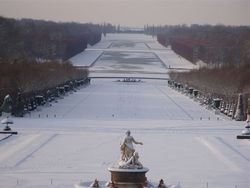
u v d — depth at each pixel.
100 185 158.62
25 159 198.88
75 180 169.88
